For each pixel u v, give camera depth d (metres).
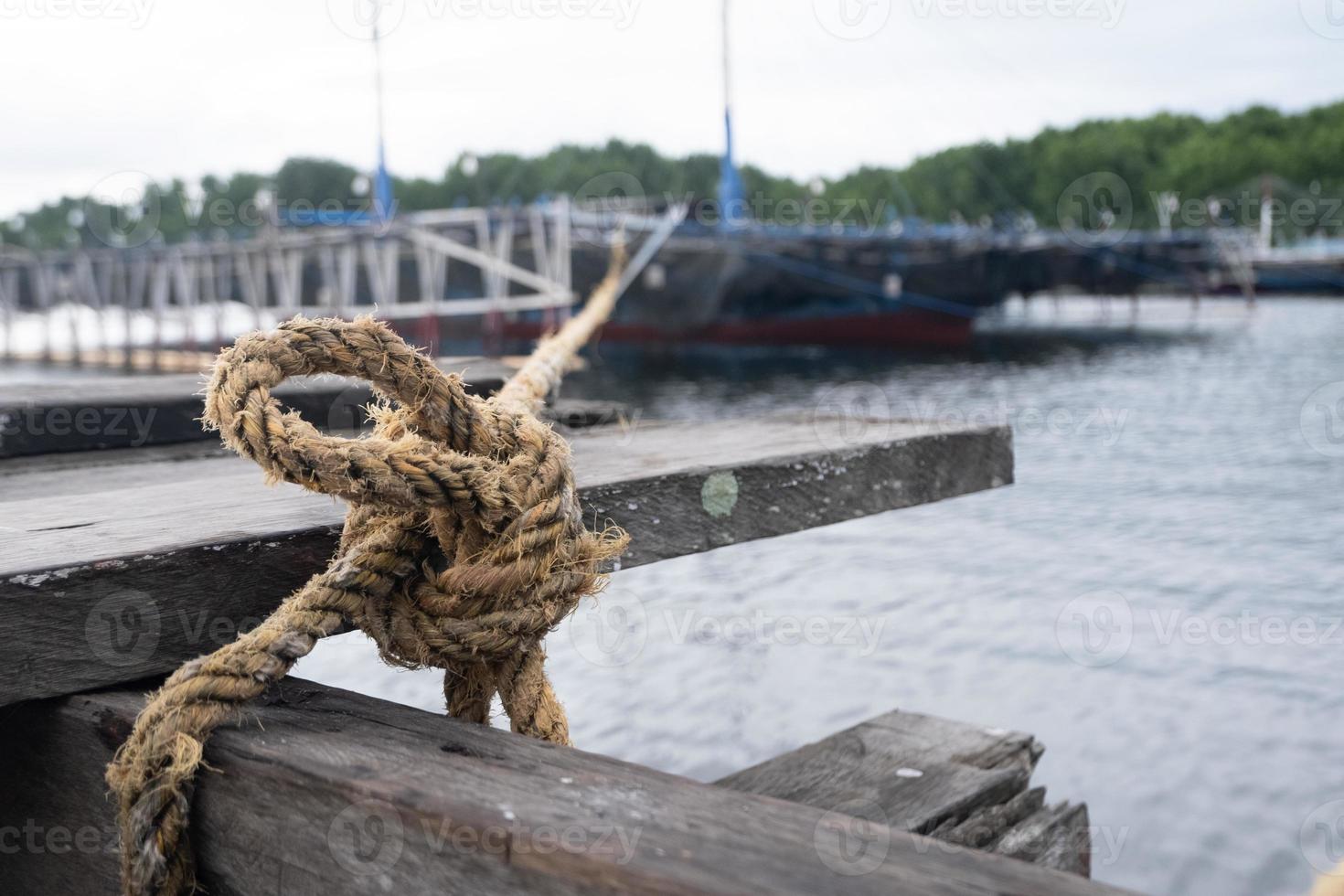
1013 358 23.89
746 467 1.90
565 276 26.33
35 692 1.24
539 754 1.10
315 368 1.28
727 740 4.49
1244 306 33.25
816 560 8.12
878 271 27.11
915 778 2.20
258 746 1.12
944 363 23.97
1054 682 5.36
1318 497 10.06
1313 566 7.71
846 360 25.05
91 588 1.28
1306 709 4.98
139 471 2.31
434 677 4.84
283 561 1.43
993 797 2.20
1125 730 4.75
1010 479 2.48
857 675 5.45
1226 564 7.90
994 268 27.72
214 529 1.44
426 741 1.14
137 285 31.17
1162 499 10.23
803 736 4.59
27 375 29.19
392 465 1.23
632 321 27.28
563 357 2.34
